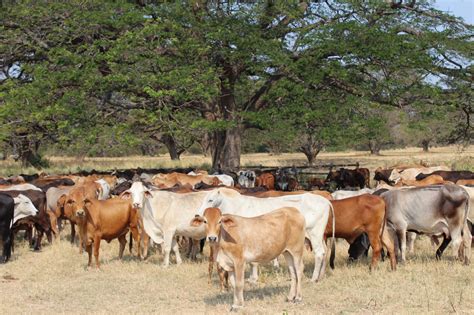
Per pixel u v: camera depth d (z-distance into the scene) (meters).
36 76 22.58
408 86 24.64
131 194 13.38
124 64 23.11
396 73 25.06
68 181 18.91
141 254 14.91
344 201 12.53
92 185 17.14
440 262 12.97
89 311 10.20
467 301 10.11
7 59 26.33
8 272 13.23
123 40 23.02
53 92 23.16
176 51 25.41
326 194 13.95
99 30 24.94
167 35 23.75
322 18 26.50
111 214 13.50
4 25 25.14
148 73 23.31
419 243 15.93
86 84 22.31
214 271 12.92
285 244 10.00
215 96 25.08
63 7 24.39
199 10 25.86
